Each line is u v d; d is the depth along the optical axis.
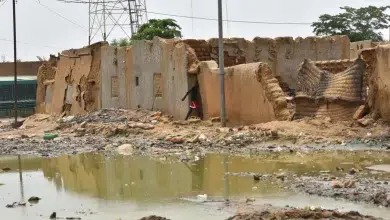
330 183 12.17
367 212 9.82
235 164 15.72
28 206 11.93
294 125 19.80
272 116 20.94
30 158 19.67
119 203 11.80
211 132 21.47
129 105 32.16
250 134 19.59
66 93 39.81
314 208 9.97
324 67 24.06
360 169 13.74
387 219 9.30
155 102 29.38
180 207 11.06
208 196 11.89
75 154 20.08
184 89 26.11
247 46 29.95
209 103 24.94
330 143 17.89
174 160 17.22
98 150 20.72
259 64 21.55
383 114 19.11
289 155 16.62
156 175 14.93
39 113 44.75
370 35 52.84
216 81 24.27
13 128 35.25
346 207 10.23
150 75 29.73
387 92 18.75
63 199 12.55
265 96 21.22
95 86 36.16
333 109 20.48
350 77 20.30
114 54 33.47
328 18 53.47
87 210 11.32
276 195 11.53
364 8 53.22
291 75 31.31
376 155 15.84
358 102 20.20
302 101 21.33
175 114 27.23
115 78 33.69
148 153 19.08
